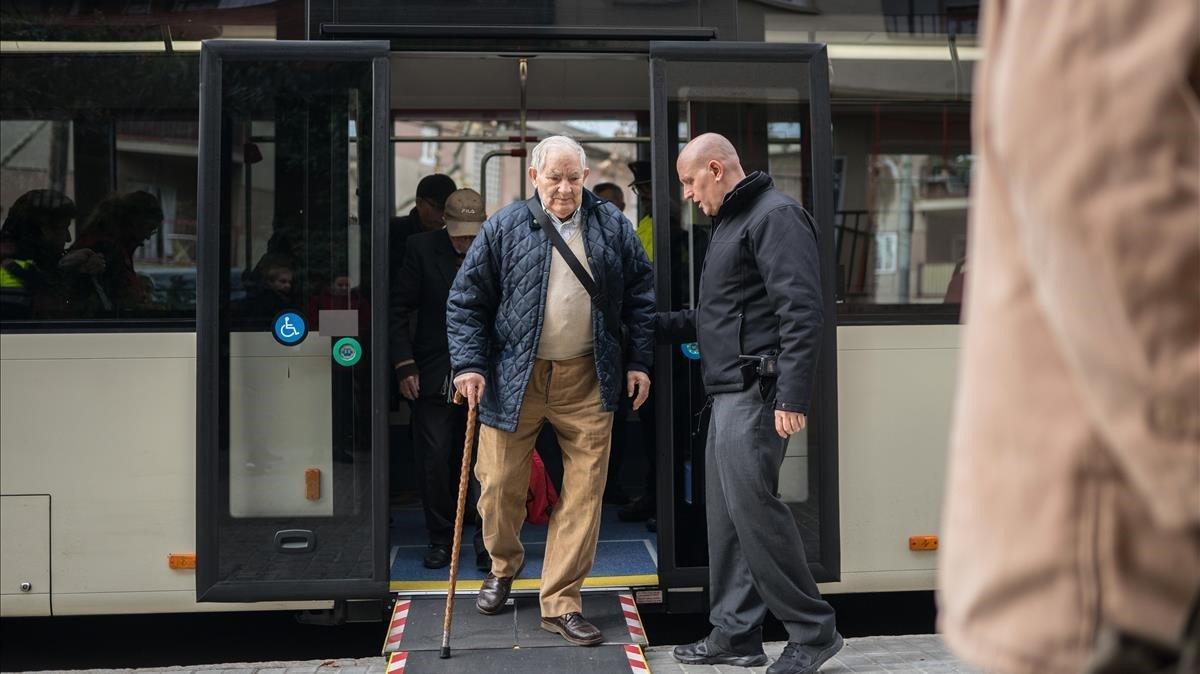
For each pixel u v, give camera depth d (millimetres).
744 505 4152
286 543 4734
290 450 4738
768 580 4188
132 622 5695
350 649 5258
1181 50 994
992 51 1158
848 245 5066
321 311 4738
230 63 4699
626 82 6656
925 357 5055
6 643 5352
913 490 5035
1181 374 971
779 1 5008
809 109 4832
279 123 4711
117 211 4801
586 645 4395
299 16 4836
